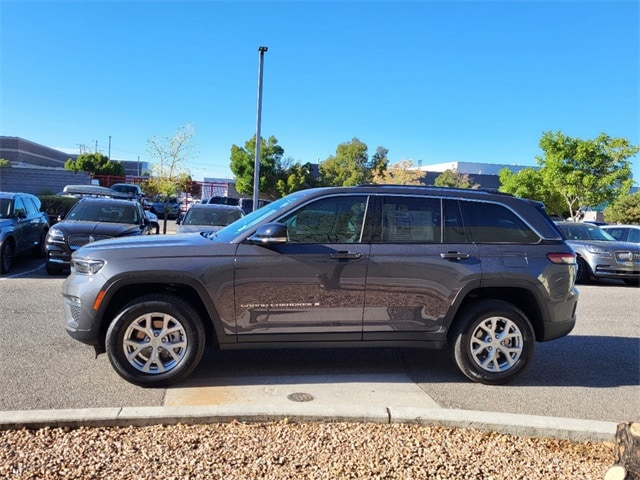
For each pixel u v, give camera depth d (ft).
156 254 15.79
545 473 11.35
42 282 34.09
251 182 137.90
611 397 16.65
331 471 10.98
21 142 225.35
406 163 148.97
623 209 118.01
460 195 17.47
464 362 16.94
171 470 10.80
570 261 17.48
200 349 15.99
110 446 11.75
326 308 16.24
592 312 31.32
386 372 18.28
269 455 11.54
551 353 21.65
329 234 16.58
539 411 15.30
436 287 16.60
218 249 15.98
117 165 225.76
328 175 173.37
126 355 15.66
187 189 104.12
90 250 16.12
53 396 15.11
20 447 11.59
